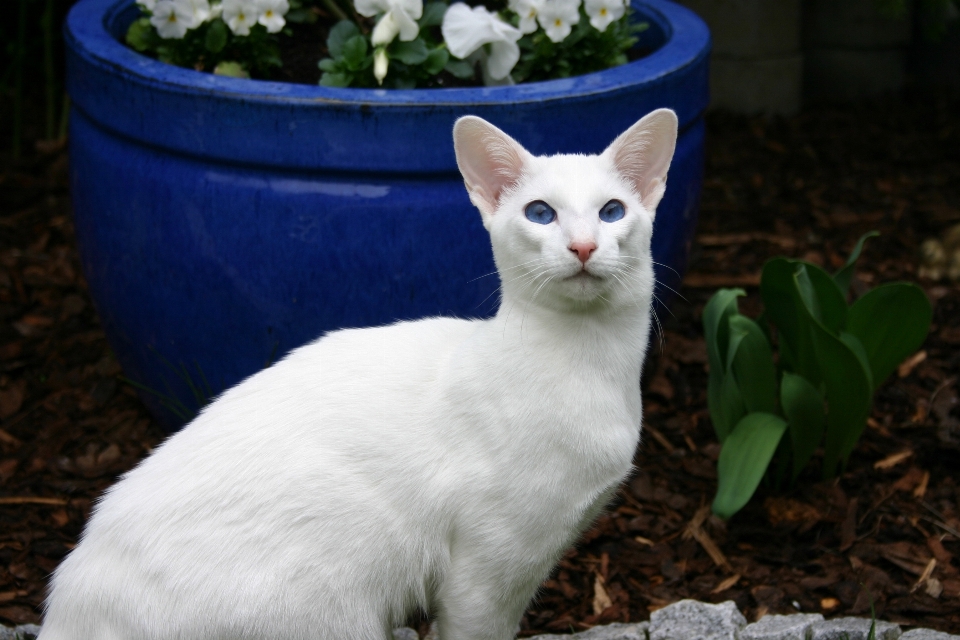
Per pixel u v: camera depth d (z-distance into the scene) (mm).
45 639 2080
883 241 4977
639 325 2209
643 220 2166
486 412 2104
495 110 2775
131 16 3762
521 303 2148
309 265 2891
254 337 3043
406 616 2328
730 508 2822
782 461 3184
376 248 2865
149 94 2861
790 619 2619
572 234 2020
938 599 2805
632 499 3285
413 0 3041
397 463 2133
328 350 2318
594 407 2113
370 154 2766
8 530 3092
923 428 3594
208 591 2020
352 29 3227
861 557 2982
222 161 2846
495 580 2178
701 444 3570
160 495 2080
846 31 6453
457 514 2139
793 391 2957
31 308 4395
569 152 2912
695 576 2959
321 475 2096
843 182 5582
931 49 6629
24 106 6254
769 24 6133
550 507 2121
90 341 4168
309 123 2738
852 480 3314
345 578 2109
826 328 2887
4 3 6133
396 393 2186
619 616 2811
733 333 3027
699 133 3375
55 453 3496
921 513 3174
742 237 5059
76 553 2123
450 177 2846
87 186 3162
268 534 2055
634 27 3627
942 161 5773
